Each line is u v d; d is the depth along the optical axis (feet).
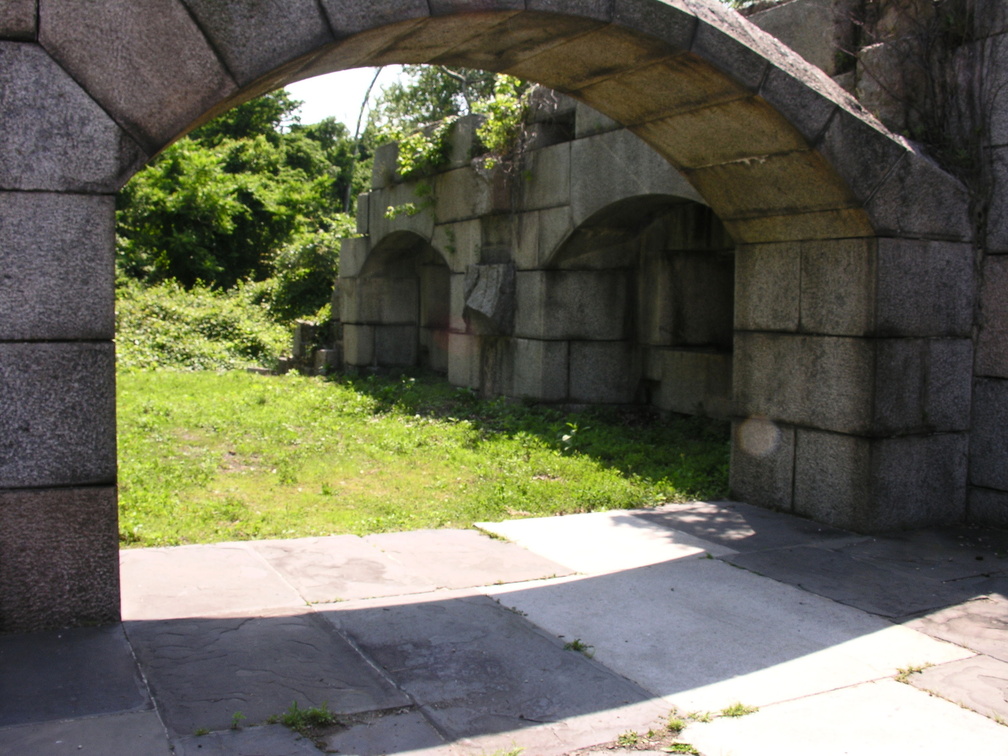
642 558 17.30
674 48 16.03
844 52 21.04
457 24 14.53
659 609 14.47
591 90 18.49
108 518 12.55
